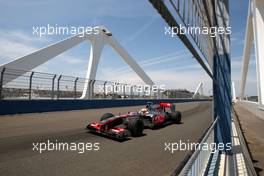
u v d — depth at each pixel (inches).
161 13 60.4
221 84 213.2
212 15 137.7
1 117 395.2
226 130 210.2
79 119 415.5
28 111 492.4
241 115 783.1
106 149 212.8
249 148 292.4
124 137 258.7
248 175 164.2
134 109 765.9
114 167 165.2
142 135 296.0
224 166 166.9
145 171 161.0
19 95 513.3
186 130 353.1
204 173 140.9
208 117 602.9
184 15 78.4
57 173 146.6
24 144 210.2
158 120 370.6
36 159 170.9
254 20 700.0
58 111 579.8
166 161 185.6
